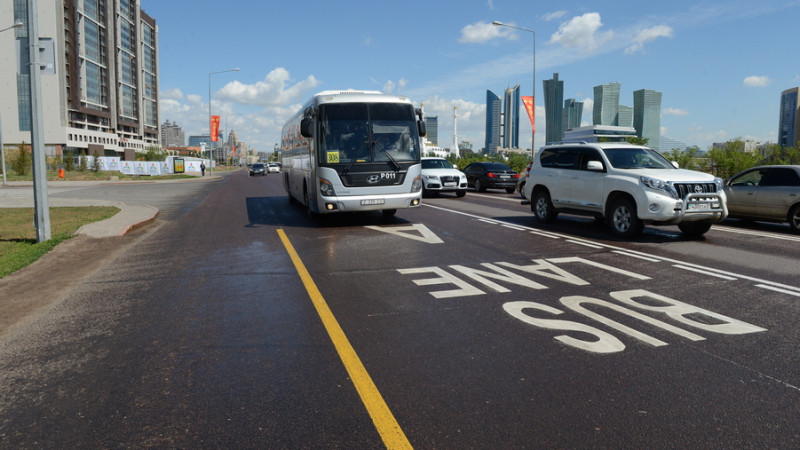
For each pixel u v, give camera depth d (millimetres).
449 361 4191
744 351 4340
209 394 3652
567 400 3504
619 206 10586
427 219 14078
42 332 5047
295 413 3365
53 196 24141
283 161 21281
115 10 157250
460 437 3055
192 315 5523
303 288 6629
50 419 3330
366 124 12508
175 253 9305
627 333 4812
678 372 3934
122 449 2980
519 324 5105
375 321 5246
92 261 8656
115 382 3871
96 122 147750
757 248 9359
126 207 17359
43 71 10086
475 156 51438
